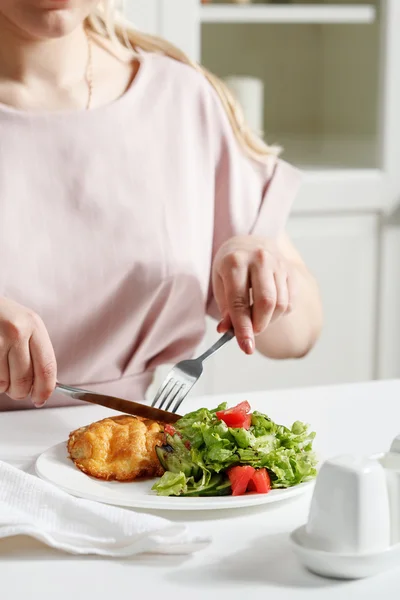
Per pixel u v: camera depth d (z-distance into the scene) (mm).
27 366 1553
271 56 3916
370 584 1195
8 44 1854
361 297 3529
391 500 1209
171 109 1989
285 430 1438
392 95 3449
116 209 1896
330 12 3348
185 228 1960
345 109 3729
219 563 1233
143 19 3105
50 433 1603
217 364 3281
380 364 3592
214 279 1787
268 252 1770
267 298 1695
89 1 1703
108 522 1252
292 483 1390
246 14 3260
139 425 1461
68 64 1903
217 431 1398
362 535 1193
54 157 1868
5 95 1865
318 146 3789
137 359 1941
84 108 1921
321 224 3436
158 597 1175
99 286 1873
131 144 1928
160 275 1908
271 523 1324
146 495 1354
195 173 2008
